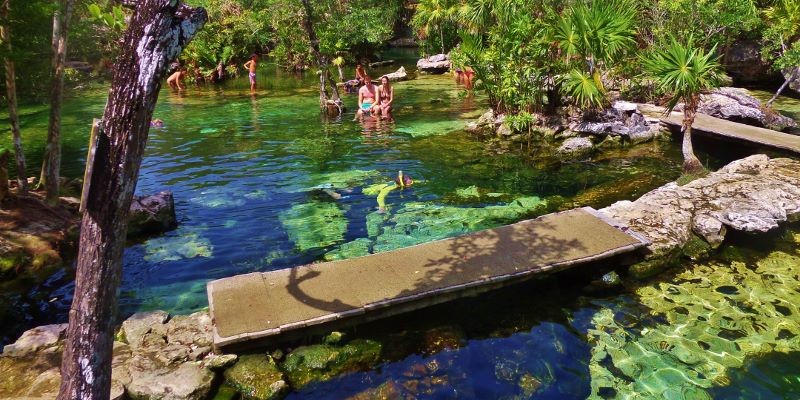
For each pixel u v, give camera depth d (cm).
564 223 599
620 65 1218
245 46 2444
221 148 1060
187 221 687
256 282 477
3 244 561
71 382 229
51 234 609
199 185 831
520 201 746
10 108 647
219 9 2431
